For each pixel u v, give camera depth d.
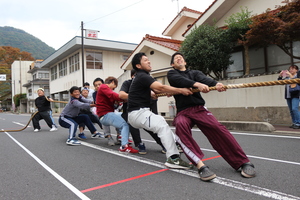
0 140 7.13
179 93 3.31
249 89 8.70
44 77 36.41
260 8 9.73
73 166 4.01
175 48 11.92
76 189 2.96
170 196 2.63
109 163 4.10
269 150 4.61
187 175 3.30
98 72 22.45
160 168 3.70
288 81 2.82
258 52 9.65
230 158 3.24
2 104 59.78
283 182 2.90
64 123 6.04
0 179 3.46
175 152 3.56
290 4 6.86
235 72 10.40
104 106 5.11
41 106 8.91
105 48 22.17
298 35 7.06
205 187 2.84
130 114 3.84
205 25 9.82
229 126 7.90
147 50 14.38
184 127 3.25
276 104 7.98
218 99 9.80
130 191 2.82
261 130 6.91
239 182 2.95
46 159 4.57
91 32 20.94
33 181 3.33
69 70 24.27
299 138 5.61
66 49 22.28
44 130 9.43
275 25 7.05
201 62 9.30
